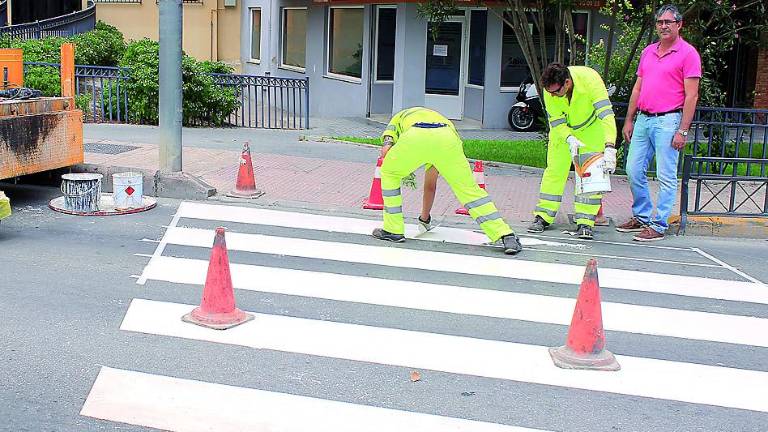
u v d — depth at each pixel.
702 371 5.77
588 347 5.78
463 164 8.55
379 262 8.11
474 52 20.28
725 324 6.73
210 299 6.31
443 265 8.09
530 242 9.20
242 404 5.03
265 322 6.36
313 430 4.74
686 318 6.84
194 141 14.96
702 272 8.27
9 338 5.89
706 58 14.18
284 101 24.89
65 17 26.09
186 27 27.95
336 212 10.30
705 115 13.80
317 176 12.29
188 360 5.62
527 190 12.05
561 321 6.63
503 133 19.16
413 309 6.79
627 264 8.46
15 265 7.56
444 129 8.52
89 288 6.99
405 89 19.75
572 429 4.86
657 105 9.34
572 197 11.66
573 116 9.27
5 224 9.08
